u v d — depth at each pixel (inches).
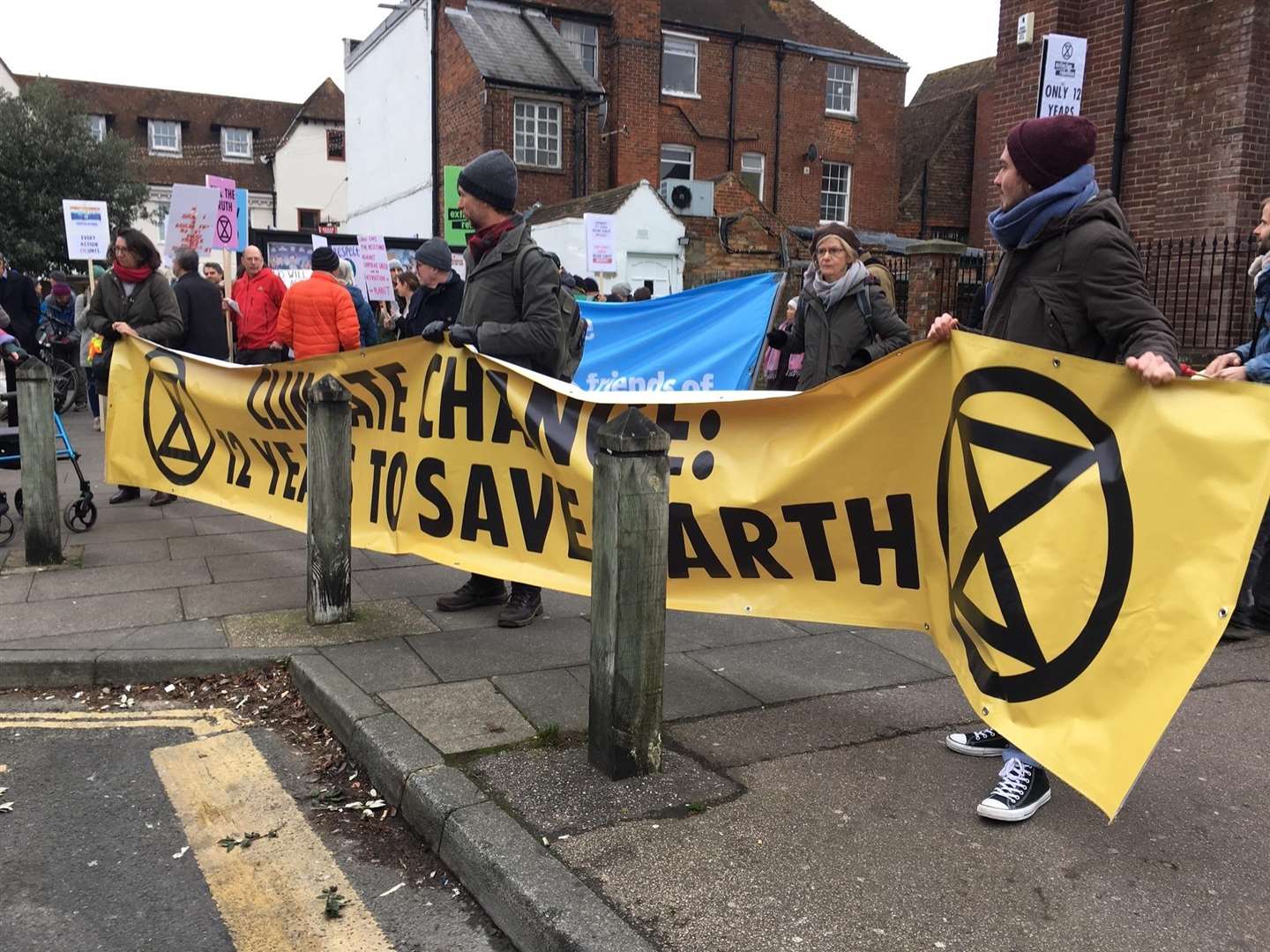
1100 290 101.0
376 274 533.6
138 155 1533.0
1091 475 96.8
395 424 178.7
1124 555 93.6
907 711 136.9
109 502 282.0
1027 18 432.8
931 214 1043.3
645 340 334.6
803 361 194.1
